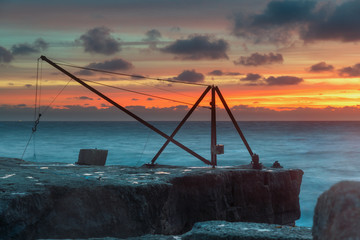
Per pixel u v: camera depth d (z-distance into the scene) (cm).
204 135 12494
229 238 748
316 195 2995
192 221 1502
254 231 789
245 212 1698
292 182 1909
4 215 924
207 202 1550
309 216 2467
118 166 1862
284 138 11025
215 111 2164
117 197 1172
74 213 1090
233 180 1711
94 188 1154
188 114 2177
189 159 5178
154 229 1227
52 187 1115
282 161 5300
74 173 1526
